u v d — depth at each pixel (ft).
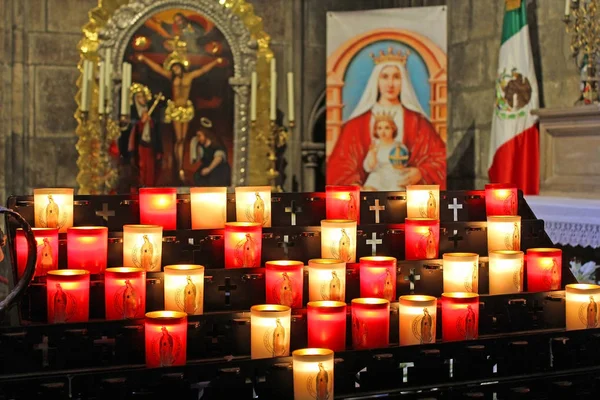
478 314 8.14
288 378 7.14
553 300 8.55
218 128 21.09
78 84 19.99
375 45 20.25
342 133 20.40
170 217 8.46
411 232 8.76
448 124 21.38
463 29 20.77
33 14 20.04
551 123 16.03
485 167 20.06
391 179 20.21
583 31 15.97
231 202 8.91
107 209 8.51
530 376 7.89
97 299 7.75
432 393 7.50
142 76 20.48
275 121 21.59
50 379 6.68
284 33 21.91
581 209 13.75
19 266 7.73
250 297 8.07
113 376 6.75
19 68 19.85
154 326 7.09
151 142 20.62
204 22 20.89
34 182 20.15
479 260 8.89
